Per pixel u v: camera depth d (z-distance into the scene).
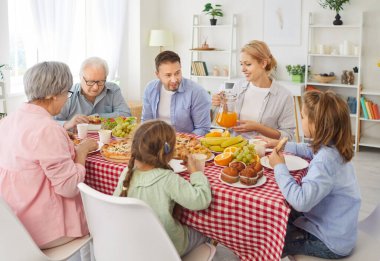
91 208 1.45
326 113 1.49
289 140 2.45
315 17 5.13
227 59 5.73
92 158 1.88
